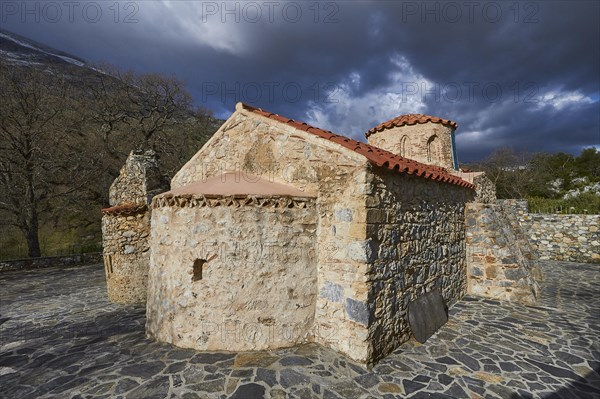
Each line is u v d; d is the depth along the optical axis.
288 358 4.27
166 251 4.99
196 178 6.77
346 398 3.44
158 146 25.12
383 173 4.62
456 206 7.46
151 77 25.28
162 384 3.71
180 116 28.03
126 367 4.18
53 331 6.14
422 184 5.81
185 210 4.75
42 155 18.84
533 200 21.20
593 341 5.04
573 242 14.12
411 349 4.71
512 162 33.28
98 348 4.97
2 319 7.41
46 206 20.45
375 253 4.35
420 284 5.58
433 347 4.79
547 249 14.77
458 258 7.38
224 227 4.51
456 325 5.71
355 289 4.25
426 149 11.06
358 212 4.26
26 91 18.08
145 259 8.30
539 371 4.09
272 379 3.77
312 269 4.76
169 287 4.91
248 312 4.48
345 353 4.36
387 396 3.49
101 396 3.52
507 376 3.96
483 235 7.69
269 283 4.53
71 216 22.16
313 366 4.07
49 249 19.55
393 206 4.84
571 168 32.56
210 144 6.48
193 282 4.65
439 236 6.45
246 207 4.50
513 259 7.30
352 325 4.27
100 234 21.86
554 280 9.95
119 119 23.80
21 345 5.40
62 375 4.07
